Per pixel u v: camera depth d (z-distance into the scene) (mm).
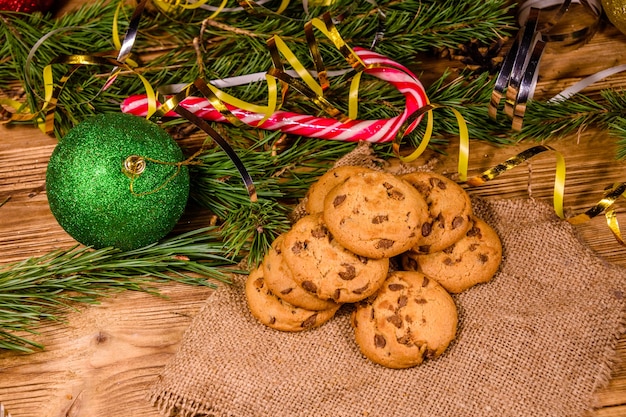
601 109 691
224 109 645
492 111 666
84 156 612
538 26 744
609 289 655
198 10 729
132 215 623
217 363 643
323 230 622
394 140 658
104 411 644
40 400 647
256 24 723
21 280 649
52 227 695
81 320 667
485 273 646
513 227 676
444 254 644
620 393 635
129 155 615
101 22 718
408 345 622
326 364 643
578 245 667
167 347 661
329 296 615
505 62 658
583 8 753
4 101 689
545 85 730
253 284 646
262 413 633
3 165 714
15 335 664
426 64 738
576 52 740
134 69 693
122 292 675
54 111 676
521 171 704
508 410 628
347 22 705
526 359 639
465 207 643
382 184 619
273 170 684
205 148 697
